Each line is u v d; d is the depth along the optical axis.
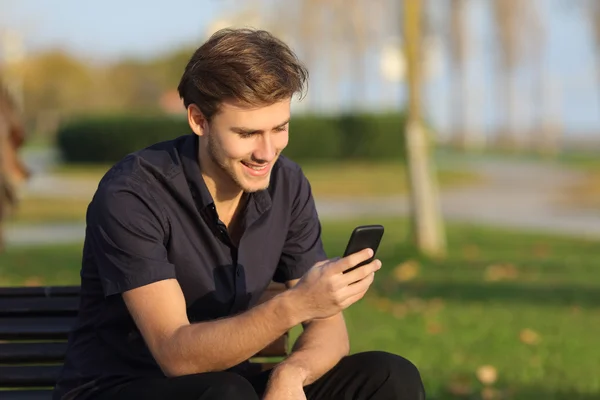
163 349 2.91
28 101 59.88
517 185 25.55
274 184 3.35
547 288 10.05
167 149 3.21
